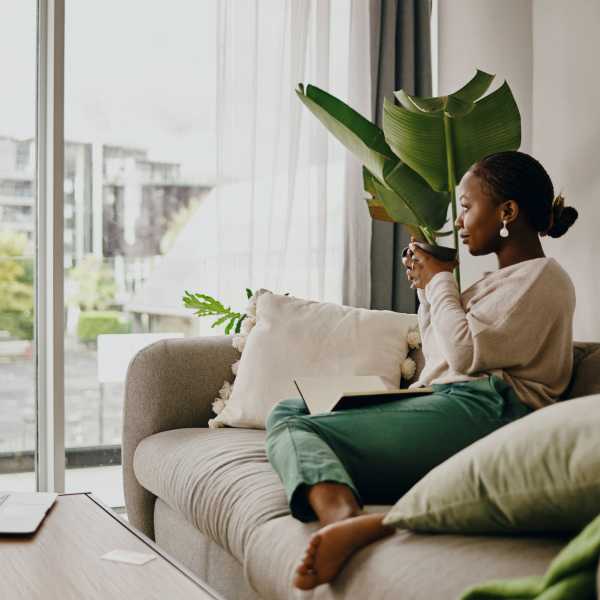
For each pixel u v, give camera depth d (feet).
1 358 11.06
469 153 8.94
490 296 6.36
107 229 11.48
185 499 6.86
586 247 9.18
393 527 4.56
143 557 4.99
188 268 11.80
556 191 9.66
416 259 7.01
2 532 5.45
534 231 6.83
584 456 3.66
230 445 7.30
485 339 6.07
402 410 5.83
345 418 5.77
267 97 11.26
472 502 4.15
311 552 4.37
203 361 8.95
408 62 11.70
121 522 5.82
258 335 8.75
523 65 10.21
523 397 6.23
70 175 11.34
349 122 9.47
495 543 4.16
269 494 5.86
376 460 5.63
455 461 4.33
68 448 11.39
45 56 11.05
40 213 11.12
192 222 11.80
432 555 4.15
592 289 9.09
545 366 6.36
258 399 8.33
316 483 5.04
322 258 11.44
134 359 8.81
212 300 10.41
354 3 11.59
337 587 4.41
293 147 11.28
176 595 4.36
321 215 11.43
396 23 11.78
